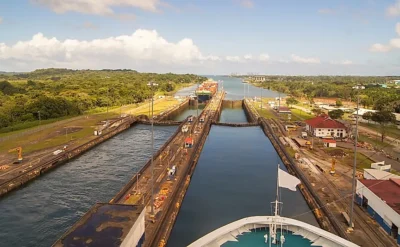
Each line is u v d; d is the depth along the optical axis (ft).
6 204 190.19
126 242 91.97
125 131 431.84
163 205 169.89
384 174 188.75
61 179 233.76
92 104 582.76
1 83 654.94
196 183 227.61
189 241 146.82
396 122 393.09
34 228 162.30
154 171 231.09
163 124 480.23
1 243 148.46
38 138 344.90
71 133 373.61
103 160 284.61
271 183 227.61
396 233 134.00
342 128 342.64
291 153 282.36
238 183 227.81
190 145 313.53
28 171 232.73
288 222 93.30
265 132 417.69
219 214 175.94
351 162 250.57
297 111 575.38
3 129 380.78
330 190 191.72
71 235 91.97
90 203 192.03
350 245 81.35
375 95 621.72
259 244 84.79
